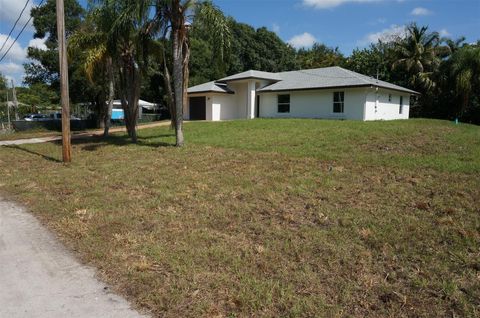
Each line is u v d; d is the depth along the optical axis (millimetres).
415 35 34156
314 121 20750
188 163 10148
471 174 7715
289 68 48438
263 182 7652
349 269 3961
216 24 12625
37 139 21203
